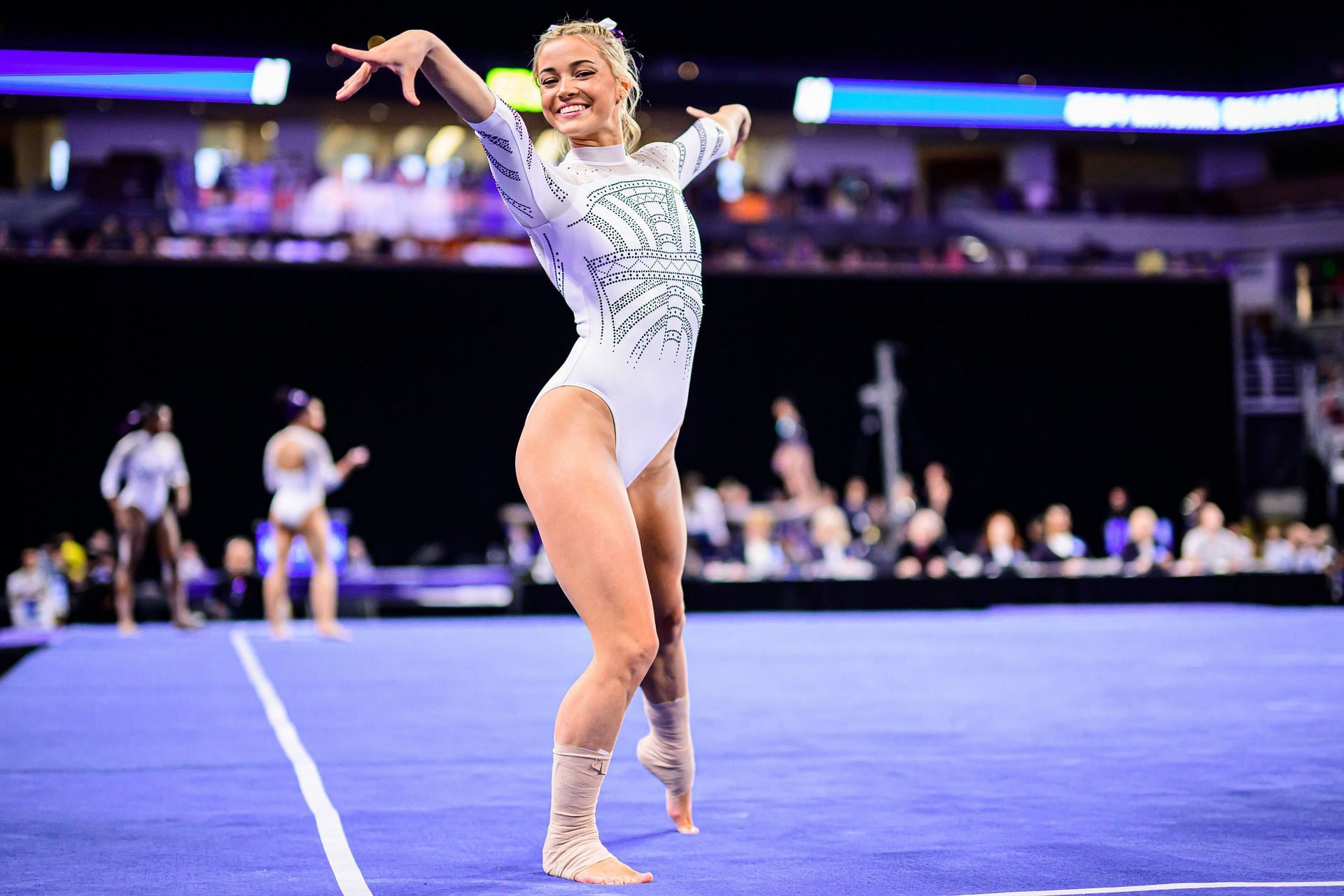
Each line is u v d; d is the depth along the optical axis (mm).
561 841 3537
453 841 4004
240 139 30625
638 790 4934
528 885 3408
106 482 15016
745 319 30297
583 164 3945
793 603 18656
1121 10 28500
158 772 5359
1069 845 3795
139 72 25484
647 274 3795
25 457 28906
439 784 5059
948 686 8516
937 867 3537
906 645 12195
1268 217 32469
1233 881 3303
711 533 22000
